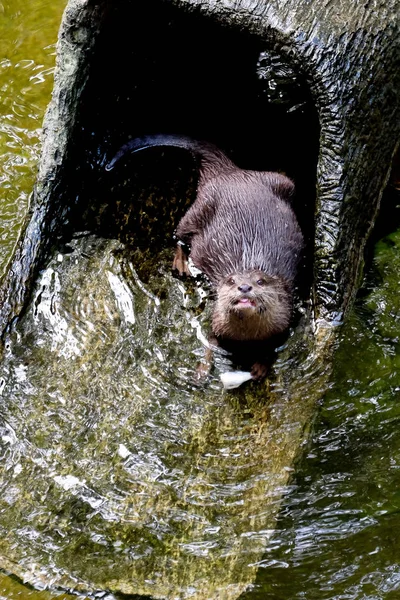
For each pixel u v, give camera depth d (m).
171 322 3.12
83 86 3.17
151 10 3.12
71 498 2.90
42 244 3.15
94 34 3.13
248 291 3.03
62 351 3.05
